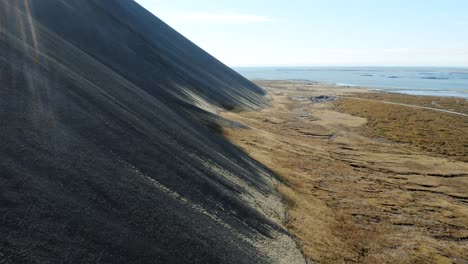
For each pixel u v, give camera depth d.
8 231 13.55
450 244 34.34
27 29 34.50
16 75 23.88
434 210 42.94
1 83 21.92
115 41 65.06
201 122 54.88
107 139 24.42
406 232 35.75
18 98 21.64
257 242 24.70
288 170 49.47
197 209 23.98
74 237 15.30
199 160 32.66
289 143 68.25
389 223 37.50
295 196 39.09
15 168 16.58
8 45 27.19
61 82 27.25
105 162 21.72
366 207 41.09
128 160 23.89
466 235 36.69
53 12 52.75
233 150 44.91
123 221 18.14
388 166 61.06
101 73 38.19
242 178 35.81
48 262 13.46
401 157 67.69
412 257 30.36
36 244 13.81
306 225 31.88
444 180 55.78
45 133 20.33
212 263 19.64
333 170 54.78
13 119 19.62
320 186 46.25
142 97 40.53
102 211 17.81
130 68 57.22
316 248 27.97
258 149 55.78
